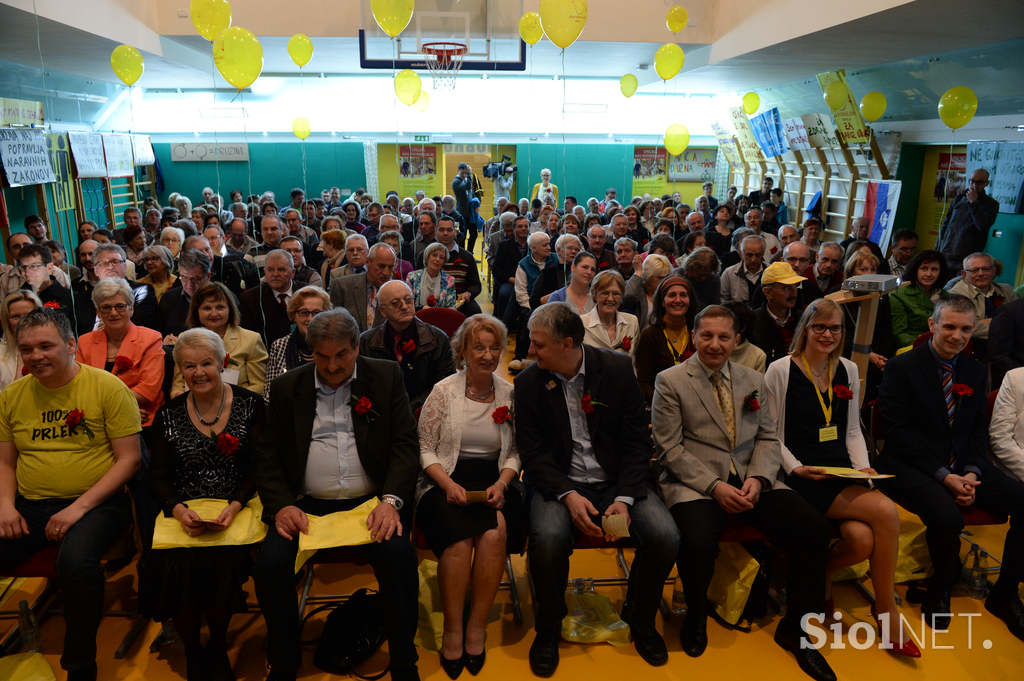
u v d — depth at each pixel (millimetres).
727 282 5164
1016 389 2994
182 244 6238
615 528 2473
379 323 4285
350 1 8008
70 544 2400
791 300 3695
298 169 15055
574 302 4645
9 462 2594
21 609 2570
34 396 2578
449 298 5273
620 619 2799
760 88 12039
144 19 7738
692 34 8617
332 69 11281
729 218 8156
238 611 2422
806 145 11570
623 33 8469
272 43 8555
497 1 8000
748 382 2795
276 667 2389
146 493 2850
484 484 2711
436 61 8156
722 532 2639
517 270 6121
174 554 2402
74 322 4500
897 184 9609
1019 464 2906
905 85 8773
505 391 2791
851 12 6035
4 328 3182
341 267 5555
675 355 3473
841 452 2875
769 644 2686
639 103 14891
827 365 2945
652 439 3277
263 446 2605
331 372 2512
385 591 2375
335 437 2633
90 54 7859
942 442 2936
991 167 7906
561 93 14617
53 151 9594
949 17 5836
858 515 2635
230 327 3428
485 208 15625
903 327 4371
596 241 6070
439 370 3512
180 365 2545
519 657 2609
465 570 2486
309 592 2986
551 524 2545
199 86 12594
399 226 7566
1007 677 2510
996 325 3896
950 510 2740
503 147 15555
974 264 4449
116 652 2609
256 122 14539
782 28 7148
